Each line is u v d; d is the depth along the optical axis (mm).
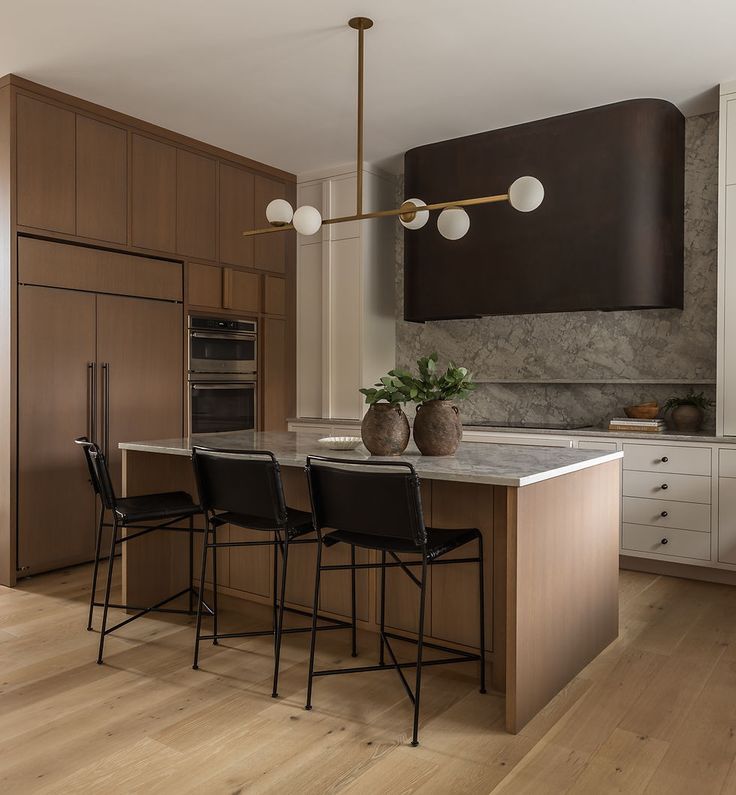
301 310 6145
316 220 3459
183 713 2518
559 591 2688
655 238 4453
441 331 5887
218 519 2990
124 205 4715
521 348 5453
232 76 4176
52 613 3596
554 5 3383
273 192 5945
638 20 3516
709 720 2475
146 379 4844
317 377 6059
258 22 3561
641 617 3562
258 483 2705
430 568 2893
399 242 6137
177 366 5070
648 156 4438
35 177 4211
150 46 3812
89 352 4488
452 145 5152
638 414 4652
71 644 3170
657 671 2889
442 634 2867
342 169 5879
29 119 4195
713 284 4633
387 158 5684
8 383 4086
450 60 3957
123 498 3369
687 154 4715
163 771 2146
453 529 2748
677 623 3475
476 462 2768
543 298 4770
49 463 4273
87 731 2389
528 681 2459
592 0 3338
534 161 4812
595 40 3721
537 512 2523
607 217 4535
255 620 3484
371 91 4383
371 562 3037
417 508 2326
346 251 5871
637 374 4941
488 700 2633
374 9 3428
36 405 4211
